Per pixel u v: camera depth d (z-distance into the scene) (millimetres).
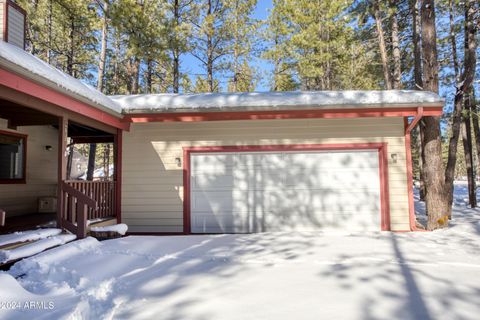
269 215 8086
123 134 8375
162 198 8227
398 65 12742
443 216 7773
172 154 8289
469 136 13148
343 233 7402
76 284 3863
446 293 3434
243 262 4754
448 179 9547
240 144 8180
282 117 7531
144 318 2941
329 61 17188
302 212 8047
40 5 14773
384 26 14086
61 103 5617
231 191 8180
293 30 17562
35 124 7133
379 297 3338
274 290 3578
